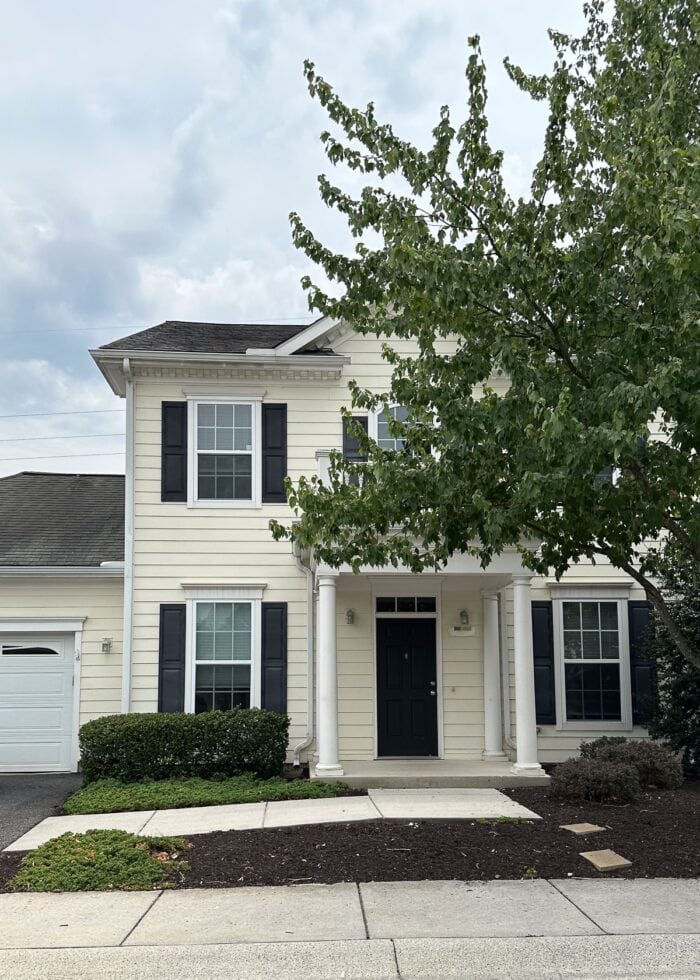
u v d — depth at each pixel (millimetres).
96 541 15430
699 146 6621
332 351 14945
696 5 8188
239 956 5883
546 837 8992
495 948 5980
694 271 6254
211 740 12594
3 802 11789
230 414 14688
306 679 14203
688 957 5832
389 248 7531
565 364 7617
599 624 14781
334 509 7980
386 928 6387
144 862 8062
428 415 8219
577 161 7902
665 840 8820
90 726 12688
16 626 14477
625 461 6992
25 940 6230
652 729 13742
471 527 7883
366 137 7750
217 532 14367
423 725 14430
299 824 9711
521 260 7211
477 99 7598
